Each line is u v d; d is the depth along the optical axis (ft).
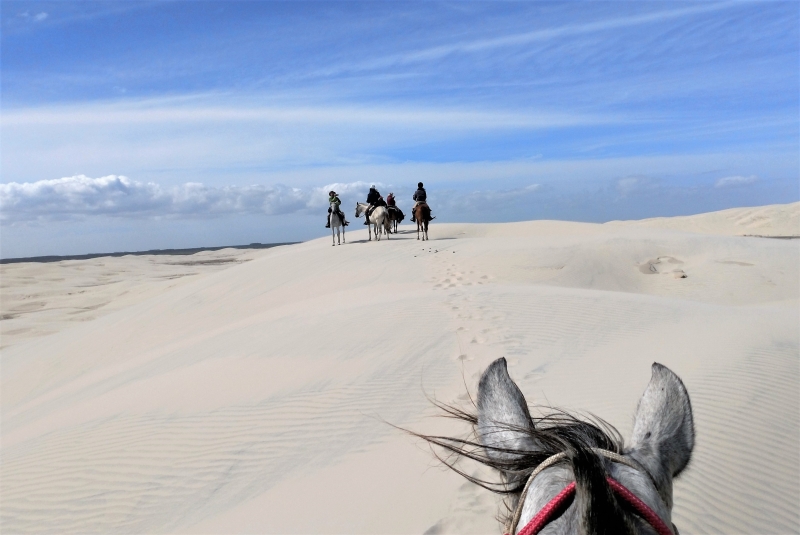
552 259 82.69
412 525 17.54
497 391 6.15
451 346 38.75
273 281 89.10
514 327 42.60
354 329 44.34
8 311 122.11
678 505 16.98
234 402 31.89
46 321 109.70
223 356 42.96
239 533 19.26
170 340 70.13
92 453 28.35
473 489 19.35
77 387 50.90
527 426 5.48
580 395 27.20
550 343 38.93
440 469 21.36
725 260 83.92
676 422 5.85
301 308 61.41
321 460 24.50
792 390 25.44
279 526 19.35
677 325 42.73
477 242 100.99
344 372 34.91
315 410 29.63
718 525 16.02
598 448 5.14
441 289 60.90
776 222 196.34
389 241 109.19
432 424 26.53
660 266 84.07
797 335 36.50
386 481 21.26
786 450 19.95
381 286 71.67
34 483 26.32
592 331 41.63
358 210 119.24
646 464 5.21
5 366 73.82
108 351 70.23
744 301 69.77
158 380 40.22
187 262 228.43
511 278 75.87
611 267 82.43
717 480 18.17
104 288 148.87
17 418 45.93
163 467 25.80
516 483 5.29
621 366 31.89
